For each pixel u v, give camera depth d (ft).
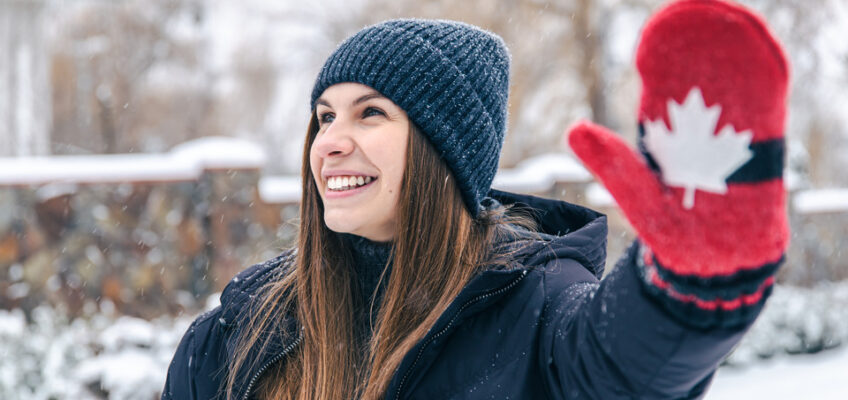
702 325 2.51
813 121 39.65
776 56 2.35
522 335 3.62
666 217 2.50
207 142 18.58
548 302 3.63
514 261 3.96
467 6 38.60
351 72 4.35
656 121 2.53
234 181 18.13
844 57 31.17
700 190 2.46
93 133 51.31
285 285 4.60
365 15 48.70
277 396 4.32
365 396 3.92
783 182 2.43
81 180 16.69
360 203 4.19
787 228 2.49
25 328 14.03
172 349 13.26
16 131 29.53
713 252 2.44
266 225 18.43
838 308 20.53
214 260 17.85
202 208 17.87
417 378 3.77
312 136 4.79
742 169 2.41
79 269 16.56
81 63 47.29
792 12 31.40
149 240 17.26
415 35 4.45
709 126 2.43
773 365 18.60
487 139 4.59
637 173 2.53
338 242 4.59
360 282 4.61
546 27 40.75
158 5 49.80
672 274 2.52
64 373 12.50
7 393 11.78
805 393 16.25
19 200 16.26
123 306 16.80
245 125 75.82
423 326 3.94
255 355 4.40
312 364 4.28
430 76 4.33
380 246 4.51
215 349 4.74
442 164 4.35
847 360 18.84
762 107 2.37
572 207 4.79
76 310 16.37
